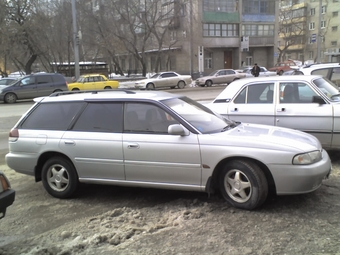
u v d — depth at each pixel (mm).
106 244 3633
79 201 5004
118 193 5270
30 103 21312
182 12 41844
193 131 4449
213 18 45844
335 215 4051
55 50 37469
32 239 3859
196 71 46062
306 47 68688
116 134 4746
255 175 4133
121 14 34812
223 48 49375
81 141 4883
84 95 5254
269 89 6770
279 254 3250
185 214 4293
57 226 4176
